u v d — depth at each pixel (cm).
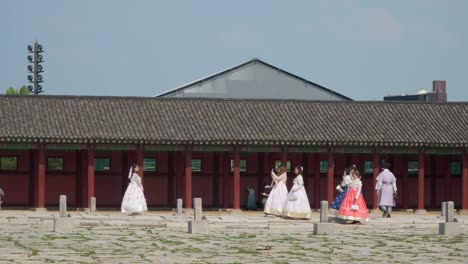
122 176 8575
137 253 4397
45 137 7769
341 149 8356
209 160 8781
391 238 5341
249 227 5806
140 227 5759
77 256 4244
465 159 8525
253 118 8444
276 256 4388
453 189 9169
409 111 8856
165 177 8694
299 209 6209
